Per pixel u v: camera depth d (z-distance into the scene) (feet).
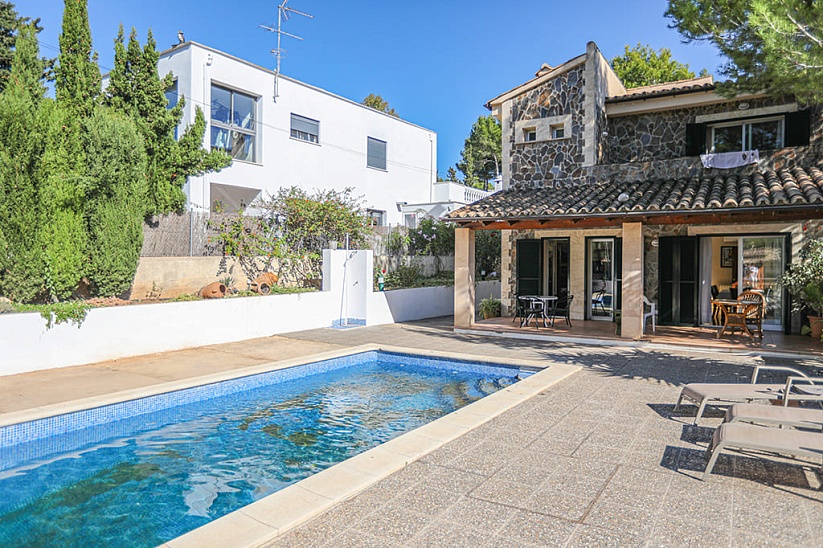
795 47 23.06
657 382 26.96
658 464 15.97
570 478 14.89
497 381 31.63
